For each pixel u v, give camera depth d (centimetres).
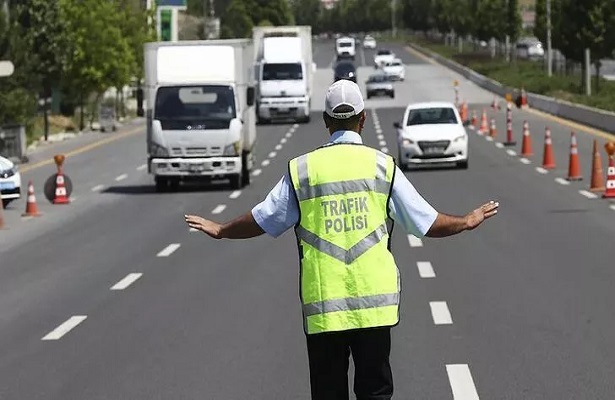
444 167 6950
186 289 3139
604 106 11644
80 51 11938
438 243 3912
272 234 1255
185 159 6066
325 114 1281
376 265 1223
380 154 1249
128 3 13838
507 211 4741
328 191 1231
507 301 2805
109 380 2114
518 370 2100
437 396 1927
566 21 13588
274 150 8812
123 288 3189
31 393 2038
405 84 18900
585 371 2080
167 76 6144
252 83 6738
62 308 2908
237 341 2427
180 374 2142
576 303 2755
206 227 1270
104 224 4816
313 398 1253
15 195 5369
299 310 2772
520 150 8019
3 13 8875
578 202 5003
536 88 15025
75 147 9931
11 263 3778
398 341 2377
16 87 8631
